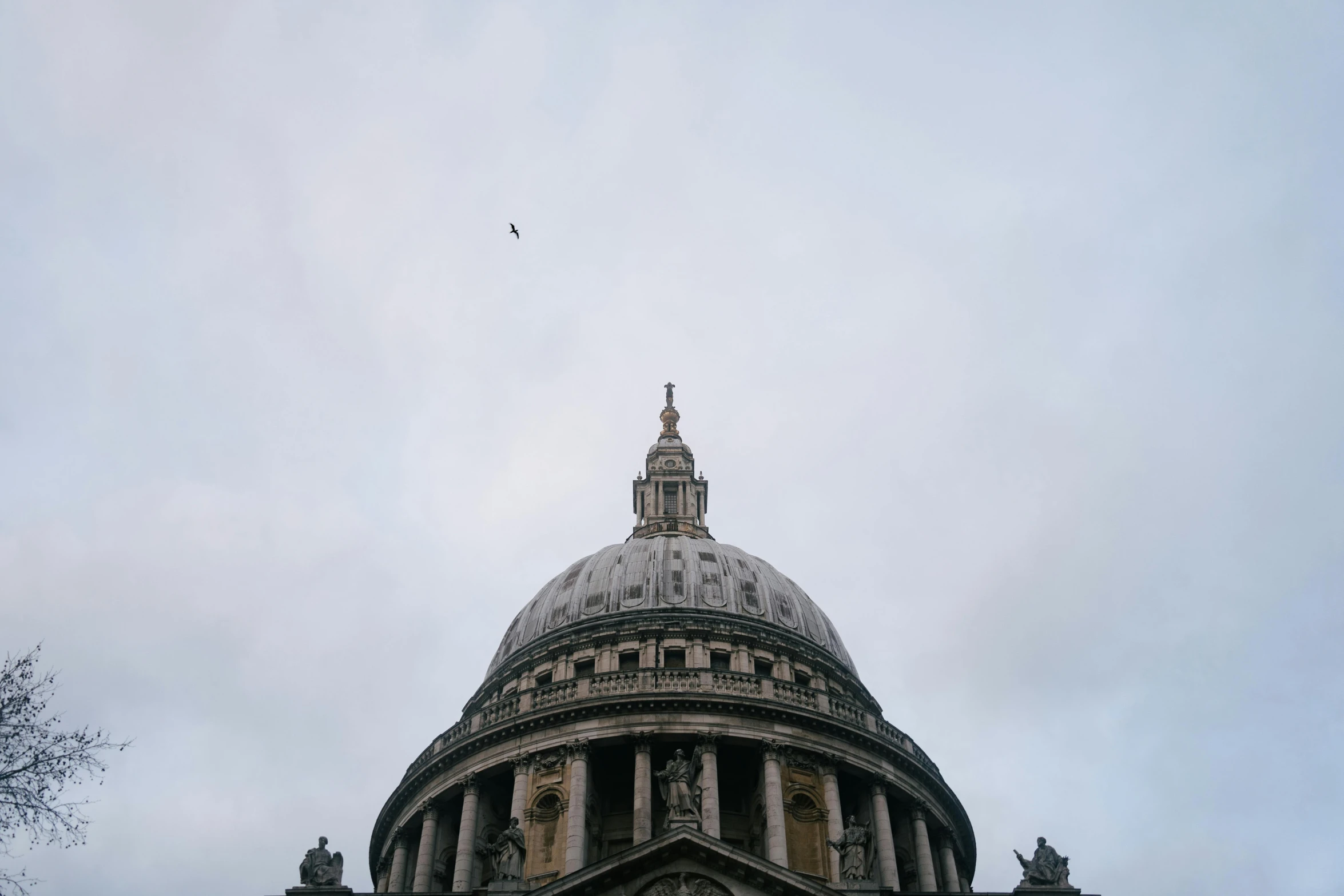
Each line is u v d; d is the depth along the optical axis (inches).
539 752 2608.3
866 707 3144.7
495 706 2800.2
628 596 3186.5
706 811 2466.8
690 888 1791.3
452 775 2701.8
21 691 1270.9
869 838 2010.3
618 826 2576.3
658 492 3981.3
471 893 1985.7
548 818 2529.5
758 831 2546.8
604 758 2662.4
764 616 3166.8
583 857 2421.3
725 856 1797.5
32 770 1235.2
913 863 2657.5
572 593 3260.3
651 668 2812.5
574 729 2628.0
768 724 2645.2
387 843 2849.4
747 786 2657.5
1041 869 2032.5
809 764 2623.0
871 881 1925.4
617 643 2997.0
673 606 3122.5
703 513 4018.2
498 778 2682.1
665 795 2015.3
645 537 3772.1
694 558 3309.5
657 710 2632.9
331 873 2042.3
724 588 3206.2
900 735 2847.0
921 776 2787.9
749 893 1788.9
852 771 2652.6
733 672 2763.3
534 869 2450.8
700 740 2588.6
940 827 2797.7
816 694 2785.4
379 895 1989.4
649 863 1809.8
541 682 3009.4
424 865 2593.5
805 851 2490.2
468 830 2573.8
